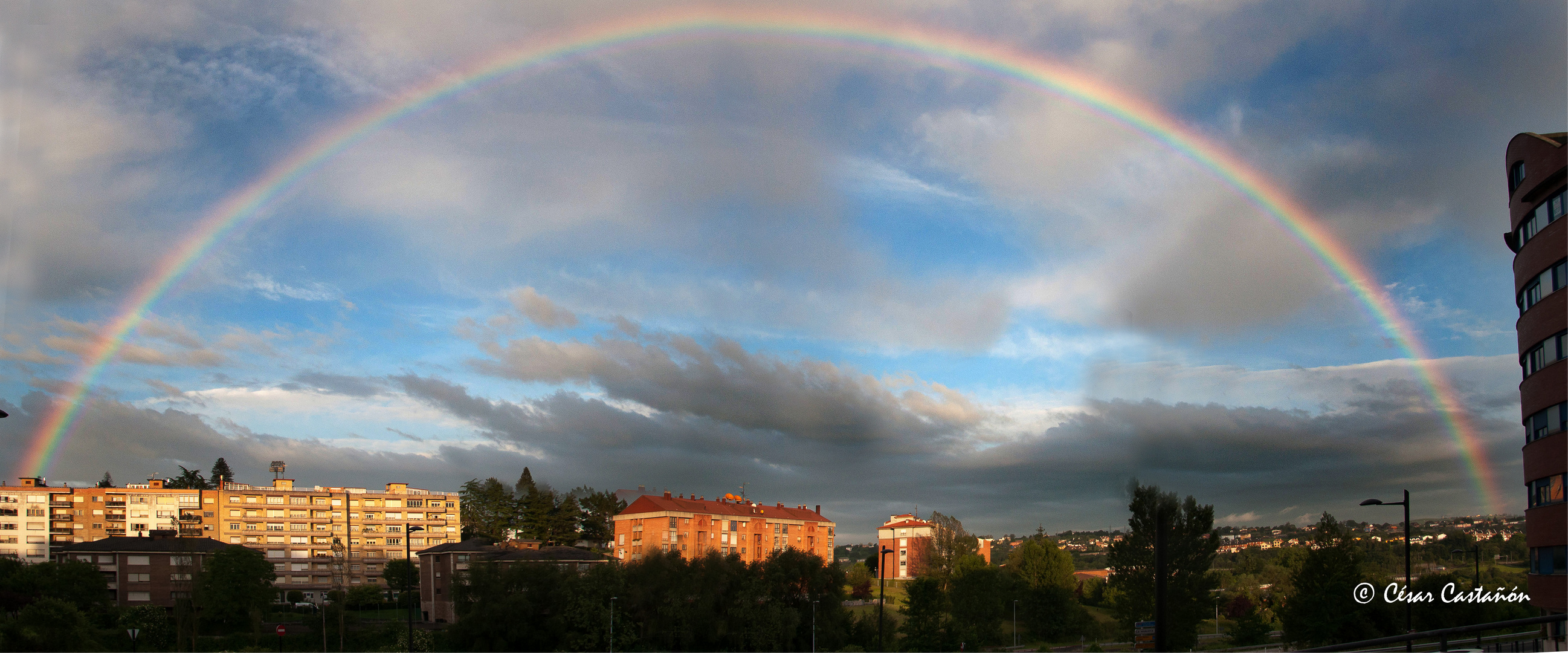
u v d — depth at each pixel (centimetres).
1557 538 3441
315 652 6562
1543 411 3591
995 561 13800
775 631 6838
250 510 13188
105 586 7456
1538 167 3538
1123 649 6012
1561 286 3412
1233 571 9756
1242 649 5128
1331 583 4591
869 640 7381
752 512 12131
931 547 10838
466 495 14238
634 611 6769
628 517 11412
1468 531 8125
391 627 7044
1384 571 6638
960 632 7388
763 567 7369
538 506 13050
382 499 13750
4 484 13325
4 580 6988
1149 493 5309
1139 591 5228
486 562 6750
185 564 8344
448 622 8619
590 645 6431
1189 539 5259
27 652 5312
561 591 6606
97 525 13238
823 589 7294
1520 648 2944
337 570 12450
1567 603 3344
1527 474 3738
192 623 7081
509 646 6412
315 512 13412
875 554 16112
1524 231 3725
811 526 12975
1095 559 15200
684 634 6644
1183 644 5166
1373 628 4591
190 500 13462
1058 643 8162
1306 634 4616
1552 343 3494
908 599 7538
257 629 6844
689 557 10875
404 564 11356
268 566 7856
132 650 6291
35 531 13075
